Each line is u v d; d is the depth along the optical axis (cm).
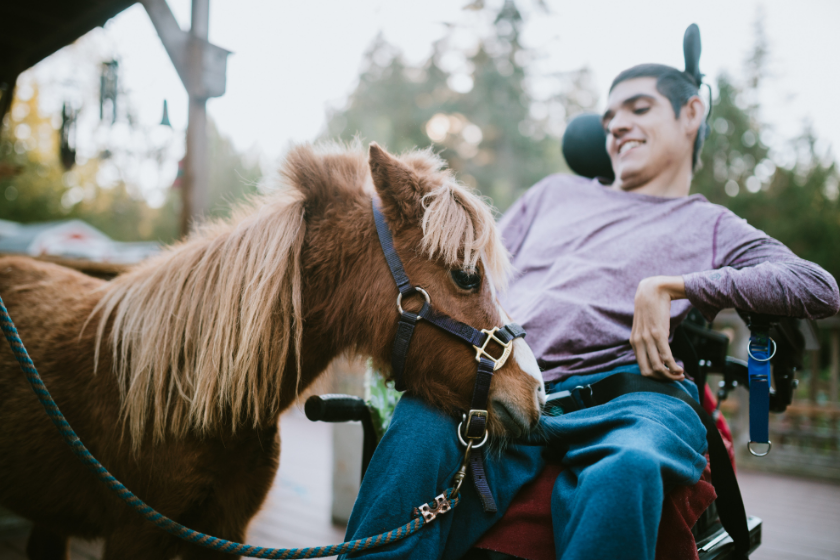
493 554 102
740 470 489
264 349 111
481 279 113
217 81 383
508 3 1823
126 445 116
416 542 96
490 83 1791
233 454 117
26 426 124
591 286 138
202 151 384
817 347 171
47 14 333
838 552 288
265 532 283
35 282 154
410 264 112
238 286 114
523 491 109
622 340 130
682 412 108
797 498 397
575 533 85
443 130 1975
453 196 114
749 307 119
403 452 105
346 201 122
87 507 124
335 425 303
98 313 134
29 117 1689
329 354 124
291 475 399
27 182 2231
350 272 116
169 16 368
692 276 122
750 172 1822
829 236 1520
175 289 119
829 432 493
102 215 2759
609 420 105
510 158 1841
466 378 110
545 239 159
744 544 116
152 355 116
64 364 127
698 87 163
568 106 2023
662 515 99
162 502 113
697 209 144
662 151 155
